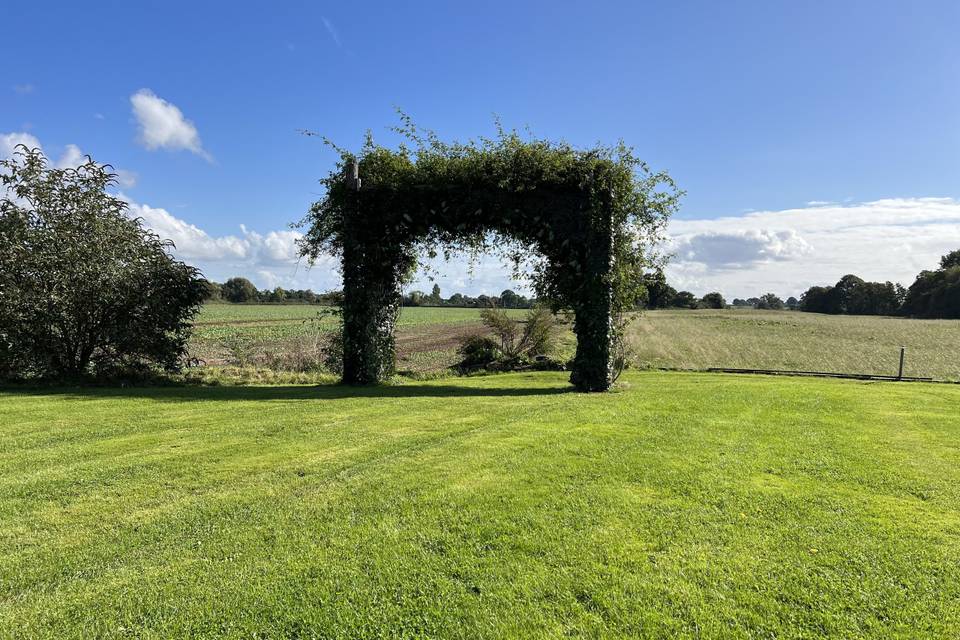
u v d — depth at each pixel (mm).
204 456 5770
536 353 19125
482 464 5430
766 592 3154
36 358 11992
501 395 10477
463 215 12008
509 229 12062
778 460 5602
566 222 11578
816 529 3953
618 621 2904
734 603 3053
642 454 5781
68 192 12312
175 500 4531
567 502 4422
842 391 11016
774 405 8953
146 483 4930
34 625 2855
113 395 10086
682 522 4051
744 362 23359
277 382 13805
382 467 5355
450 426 7258
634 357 19391
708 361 23469
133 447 6133
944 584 3242
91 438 6562
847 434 6855
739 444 6234
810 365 22781
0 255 11438
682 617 2939
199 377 13648
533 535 3838
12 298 11422
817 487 4812
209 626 2871
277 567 3432
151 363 13656
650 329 43344
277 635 2814
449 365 19922
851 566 3438
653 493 4629
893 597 3105
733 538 3801
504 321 18938
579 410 8406
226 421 7574
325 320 49188
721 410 8422
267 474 5168
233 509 4328
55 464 5480
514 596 3121
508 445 6160
